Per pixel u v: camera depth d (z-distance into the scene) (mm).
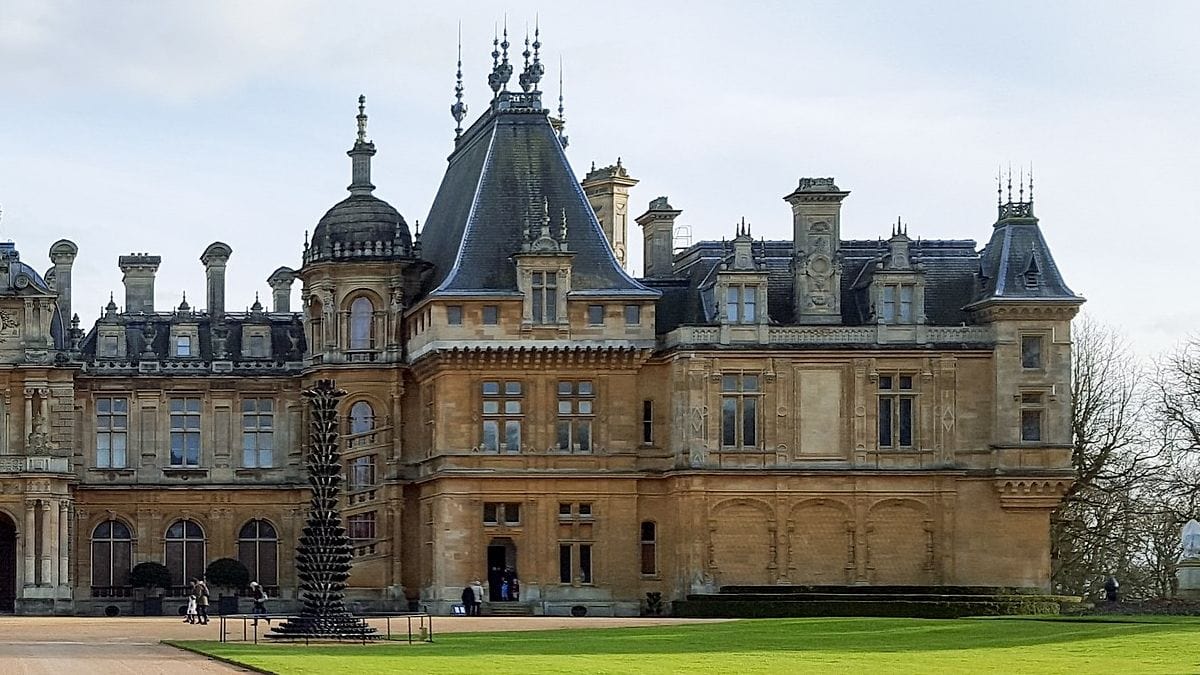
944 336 109188
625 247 125875
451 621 94750
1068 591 126062
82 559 116812
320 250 114062
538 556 108250
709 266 113125
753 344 107812
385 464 113000
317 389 76688
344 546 75812
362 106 116688
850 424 108250
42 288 114125
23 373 113375
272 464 119125
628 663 58844
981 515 108688
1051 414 109125
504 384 109062
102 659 62656
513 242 110375
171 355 119875
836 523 107938
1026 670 55500
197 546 118125
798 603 102750
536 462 108562
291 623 74562
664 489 109438
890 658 61188
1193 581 106250
